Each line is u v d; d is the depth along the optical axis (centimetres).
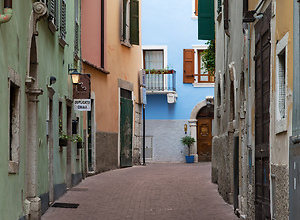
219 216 1187
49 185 1298
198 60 3209
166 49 3219
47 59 1260
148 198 1443
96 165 2131
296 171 658
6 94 814
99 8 2231
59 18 1443
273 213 807
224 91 1597
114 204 1335
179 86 3206
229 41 1402
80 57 1897
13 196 881
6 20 754
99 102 2197
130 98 2642
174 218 1160
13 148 920
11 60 852
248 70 1054
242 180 1141
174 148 3195
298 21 657
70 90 1669
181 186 1719
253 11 932
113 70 2398
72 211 1220
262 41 911
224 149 1465
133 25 2630
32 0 1039
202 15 1820
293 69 684
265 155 872
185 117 3200
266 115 872
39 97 1141
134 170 2330
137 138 2767
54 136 1368
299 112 652
